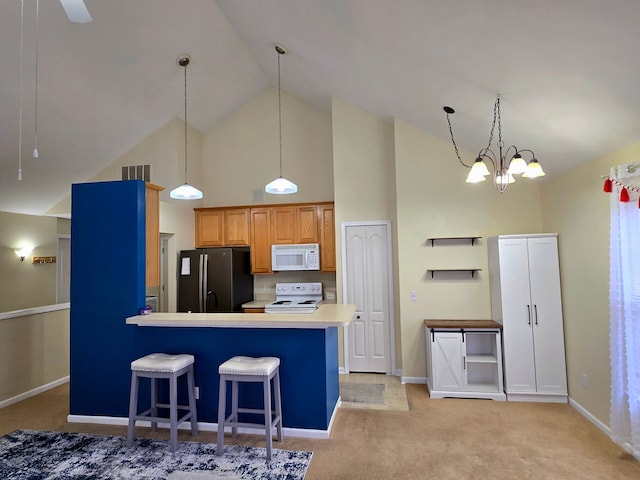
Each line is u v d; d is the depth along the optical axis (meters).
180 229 5.23
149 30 3.71
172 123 5.19
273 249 5.30
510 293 3.84
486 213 4.33
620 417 2.73
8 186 4.84
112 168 5.32
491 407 3.63
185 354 3.20
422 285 4.42
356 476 2.46
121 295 3.38
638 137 2.55
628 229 2.62
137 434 3.11
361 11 2.68
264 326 2.97
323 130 5.62
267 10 3.48
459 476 2.45
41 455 2.76
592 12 1.76
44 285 6.10
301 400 3.06
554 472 2.49
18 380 3.94
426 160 4.47
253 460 2.66
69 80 3.71
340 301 4.86
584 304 3.33
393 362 4.75
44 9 3.00
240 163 5.82
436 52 2.72
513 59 2.39
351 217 4.88
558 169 3.65
